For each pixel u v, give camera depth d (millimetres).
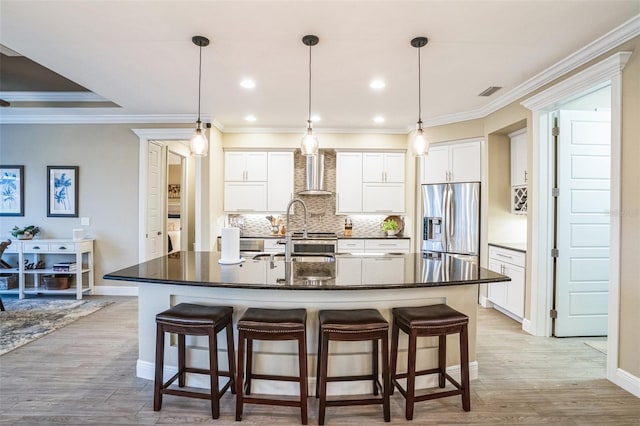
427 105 4344
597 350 3186
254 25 2438
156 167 5309
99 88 3740
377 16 2322
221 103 4258
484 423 2109
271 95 3947
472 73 3311
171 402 2309
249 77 3400
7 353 3021
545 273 3518
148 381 2566
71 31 2533
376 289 2184
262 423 2094
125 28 2488
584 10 2262
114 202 4883
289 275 2373
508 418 2158
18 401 2289
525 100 3615
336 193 5648
